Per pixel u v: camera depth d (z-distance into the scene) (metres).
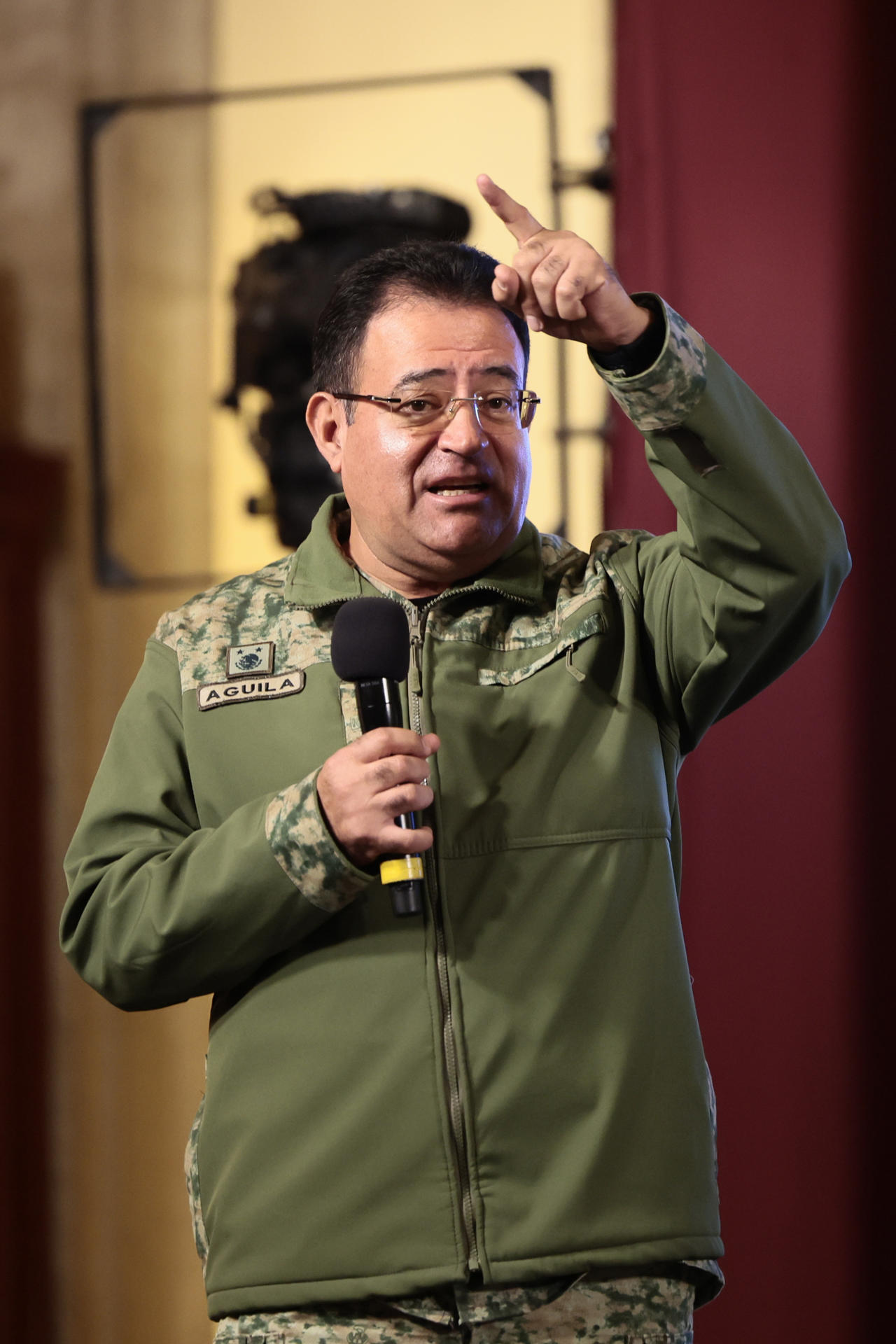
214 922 5.29
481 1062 5.18
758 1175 9.24
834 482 9.51
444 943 5.33
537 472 10.59
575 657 5.80
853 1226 9.14
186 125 11.64
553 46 11.09
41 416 11.64
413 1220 5.06
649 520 10.25
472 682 5.77
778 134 9.96
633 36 10.34
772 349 9.72
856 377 9.60
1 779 11.31
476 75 11.17
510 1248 5.00
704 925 9.42
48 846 11.36
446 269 6.00
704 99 10.10
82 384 11.64
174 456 11.53
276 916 5.25
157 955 5.39
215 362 11.52
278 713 5.81
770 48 10.03
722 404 5.18
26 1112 11.08
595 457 10.55
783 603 5.36
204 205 11.58
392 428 5.86
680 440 5.24
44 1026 11.19
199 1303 10.88
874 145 9.83
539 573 6.13
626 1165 5.15
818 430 9.58
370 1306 5.11
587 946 5.37
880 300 9.67
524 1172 5.11
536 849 5.48
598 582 6.00
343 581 6.09
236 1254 5.21
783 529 5.25
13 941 11.23
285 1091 5.30
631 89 10.34
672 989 5.46
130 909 5.49
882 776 9.34
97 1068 11.15
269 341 11.43
